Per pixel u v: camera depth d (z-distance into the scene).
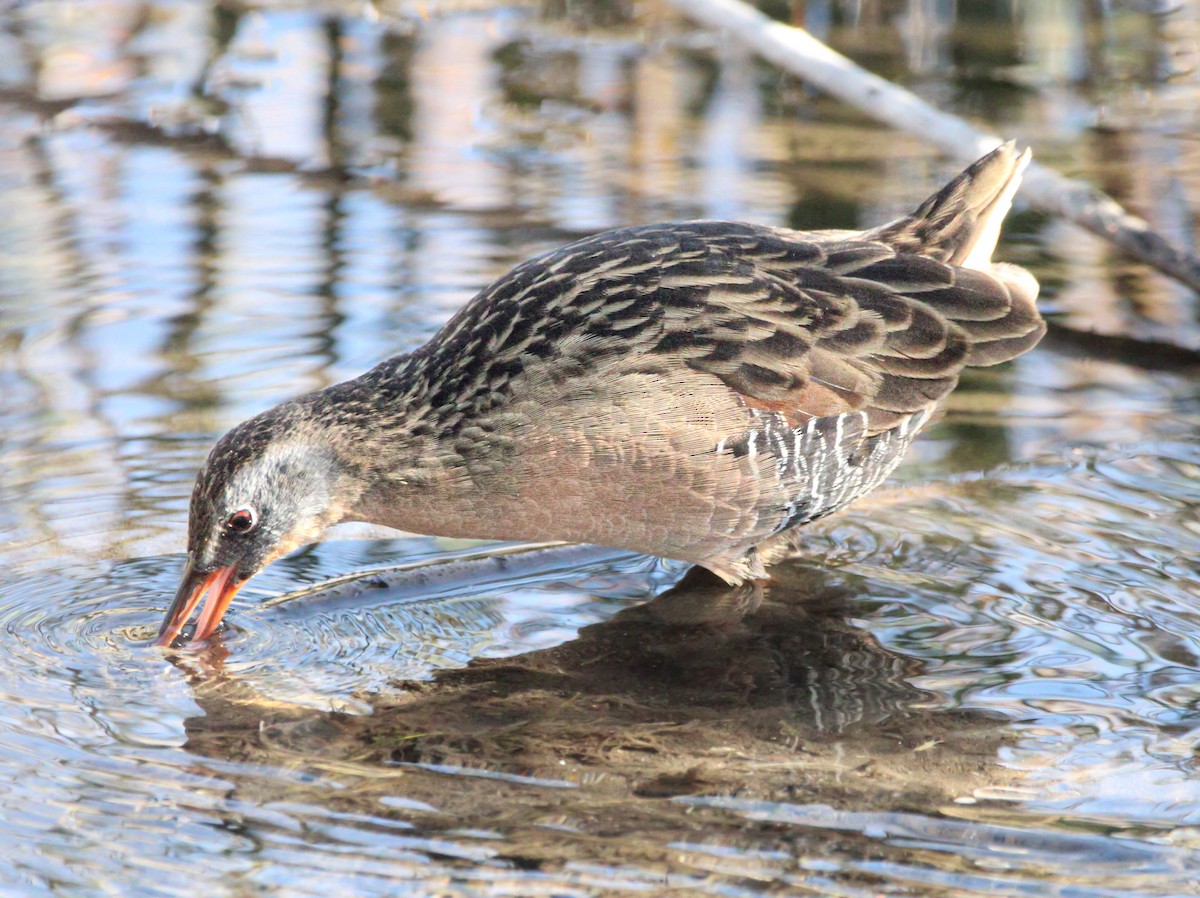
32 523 10.64
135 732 8.47
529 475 9.69
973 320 10.18
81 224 15.25
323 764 8.17
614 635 9.68
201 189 16.17
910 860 7.36
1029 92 18.64
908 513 10.99
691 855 7.38
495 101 18.61
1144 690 8.89
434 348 10.07
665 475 9.66
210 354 12.88
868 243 10.41
